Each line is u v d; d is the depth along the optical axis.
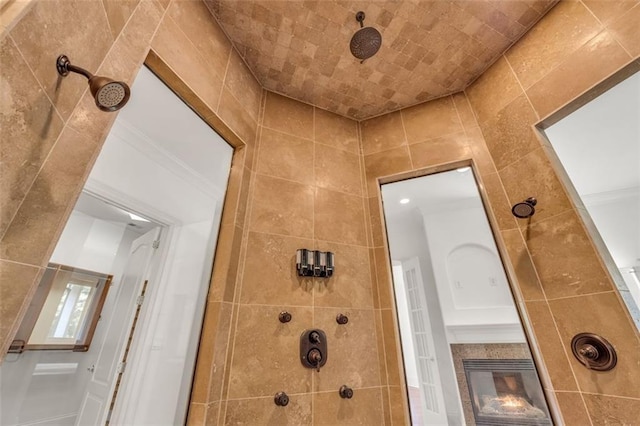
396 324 1.37
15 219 0.46
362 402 1.20
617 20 1.09
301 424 1.08
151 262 1.72
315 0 1.27
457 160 1.55
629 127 1.90
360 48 1.34
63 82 0.55
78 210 2.31
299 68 1.58
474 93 1.64
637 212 2.78
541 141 1.27
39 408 2.10
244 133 1.43
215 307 1.11
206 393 0.97
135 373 1.46
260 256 1.28
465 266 2.38
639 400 0.86
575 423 0.96
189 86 1.12
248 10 1.31
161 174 1.65
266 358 1.12
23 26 0.41
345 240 1.49
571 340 1.03
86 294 2.39
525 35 1.42
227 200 1.33
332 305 1.32
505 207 1.34
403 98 1.78
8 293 0.46
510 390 2.04
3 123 0.41
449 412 2.09
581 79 1.16
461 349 2.24
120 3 0.76
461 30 1.41
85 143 0.65
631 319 0.93
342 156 1.73
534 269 1.18
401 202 2.12
